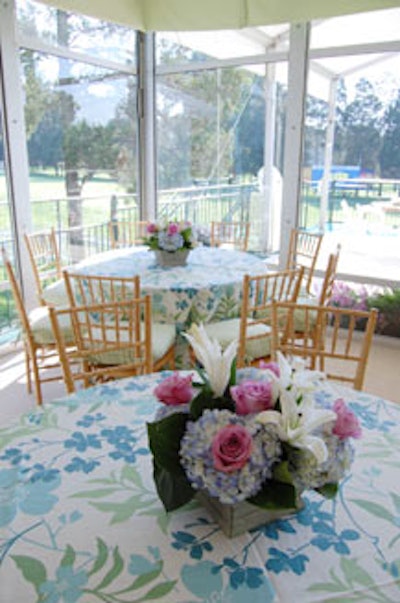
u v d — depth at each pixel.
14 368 3.35
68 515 0.94
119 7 3.86
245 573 0.82
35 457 1.12
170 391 0.93
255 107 4.10
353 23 3.56
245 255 3.42
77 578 0.81
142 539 0.89
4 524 0.92
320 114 3.84
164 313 2.71
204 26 3.93
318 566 0.84
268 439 0.82
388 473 1.08
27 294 3.63
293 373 0.91
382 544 0.89
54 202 3.90
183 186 4.68
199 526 0.92
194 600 0.77
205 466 0.80
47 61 3.62
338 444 0.86
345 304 4.04
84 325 2.28
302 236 3.91
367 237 3.89
